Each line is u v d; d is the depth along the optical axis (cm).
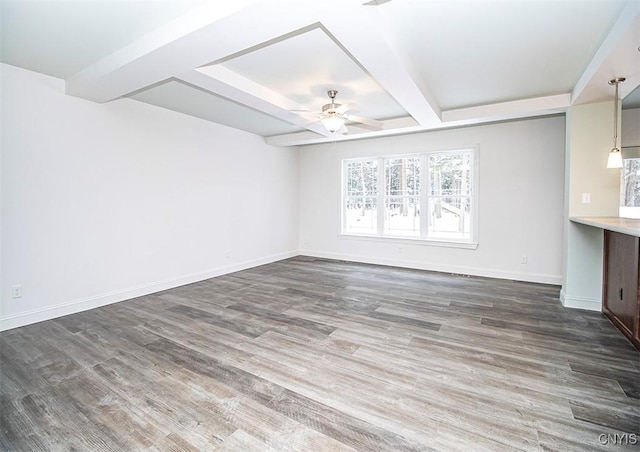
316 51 266
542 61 283
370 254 625
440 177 553
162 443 164
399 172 593
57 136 332
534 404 192
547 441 163
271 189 634
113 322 325
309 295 416
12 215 305
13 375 227
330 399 200
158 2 201
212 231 513
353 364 242
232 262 551
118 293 390
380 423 178
